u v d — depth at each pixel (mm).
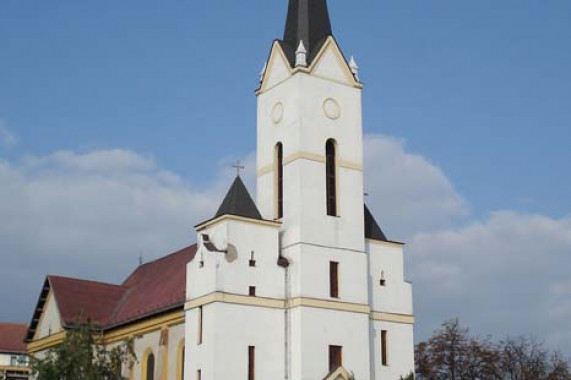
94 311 91938
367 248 76188
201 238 70750
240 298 68438
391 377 74062
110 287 96188
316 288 70500
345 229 73625
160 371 76500
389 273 77000
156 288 87500
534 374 113625
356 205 75062
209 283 68375
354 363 70750
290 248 71562
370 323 74188
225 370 66250
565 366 115938
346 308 71562
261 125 78188
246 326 68188
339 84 76875
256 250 70562
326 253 71875
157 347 78188
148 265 98562
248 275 69500
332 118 75625
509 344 114625
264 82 78625
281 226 72875
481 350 109000
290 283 70812
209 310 67688
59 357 59250
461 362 107688
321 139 74375
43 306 96875
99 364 60531
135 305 88250
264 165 76875
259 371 67875
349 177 75250
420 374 107875
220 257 68562
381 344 74500
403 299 77062
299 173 72375
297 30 78125
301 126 73438
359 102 77750
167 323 77125
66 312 90875
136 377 80375
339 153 75250
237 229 70125
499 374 110625
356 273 73125
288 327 69938
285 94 75812
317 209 72500
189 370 68438
